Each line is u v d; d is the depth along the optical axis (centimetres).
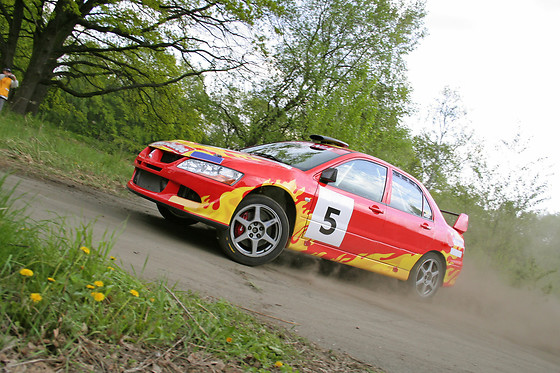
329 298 470
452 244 675
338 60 2202
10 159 712
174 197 473
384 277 655
